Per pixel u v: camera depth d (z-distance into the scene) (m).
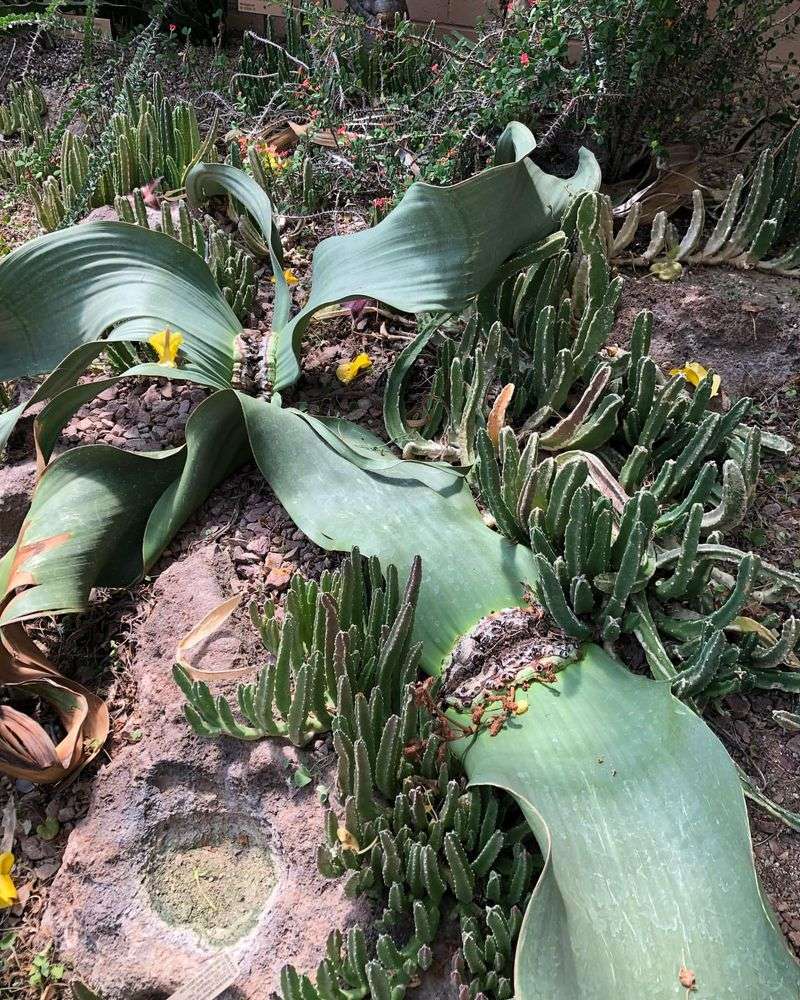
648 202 1.73
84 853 1.11
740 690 1.11
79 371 1.38
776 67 2.04
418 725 1.04
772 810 1.00
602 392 1.37
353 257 1.37
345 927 0.99
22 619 1.17
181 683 1.08
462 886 0.91
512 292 1.47
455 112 1.79
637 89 1.70
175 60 2.39
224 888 1.11
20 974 1.08
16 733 1.15
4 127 2.31
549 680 1.05
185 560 1.29
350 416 1.48
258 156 1.88
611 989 0.77
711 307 1.54
